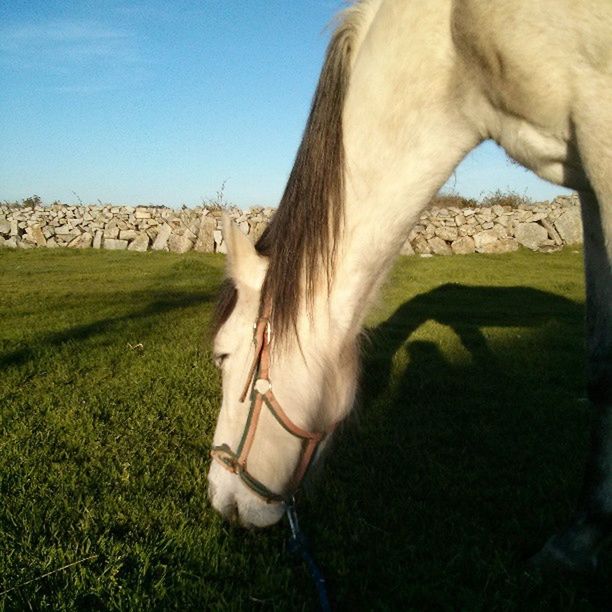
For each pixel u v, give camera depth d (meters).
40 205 21.22
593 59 1.61
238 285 2.04
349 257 2.02
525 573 2.08
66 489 2.72
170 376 4.51
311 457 2.14
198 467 2.98
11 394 4.08
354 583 2.12
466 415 3.79
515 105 1.81
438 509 2.59
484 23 1.74
